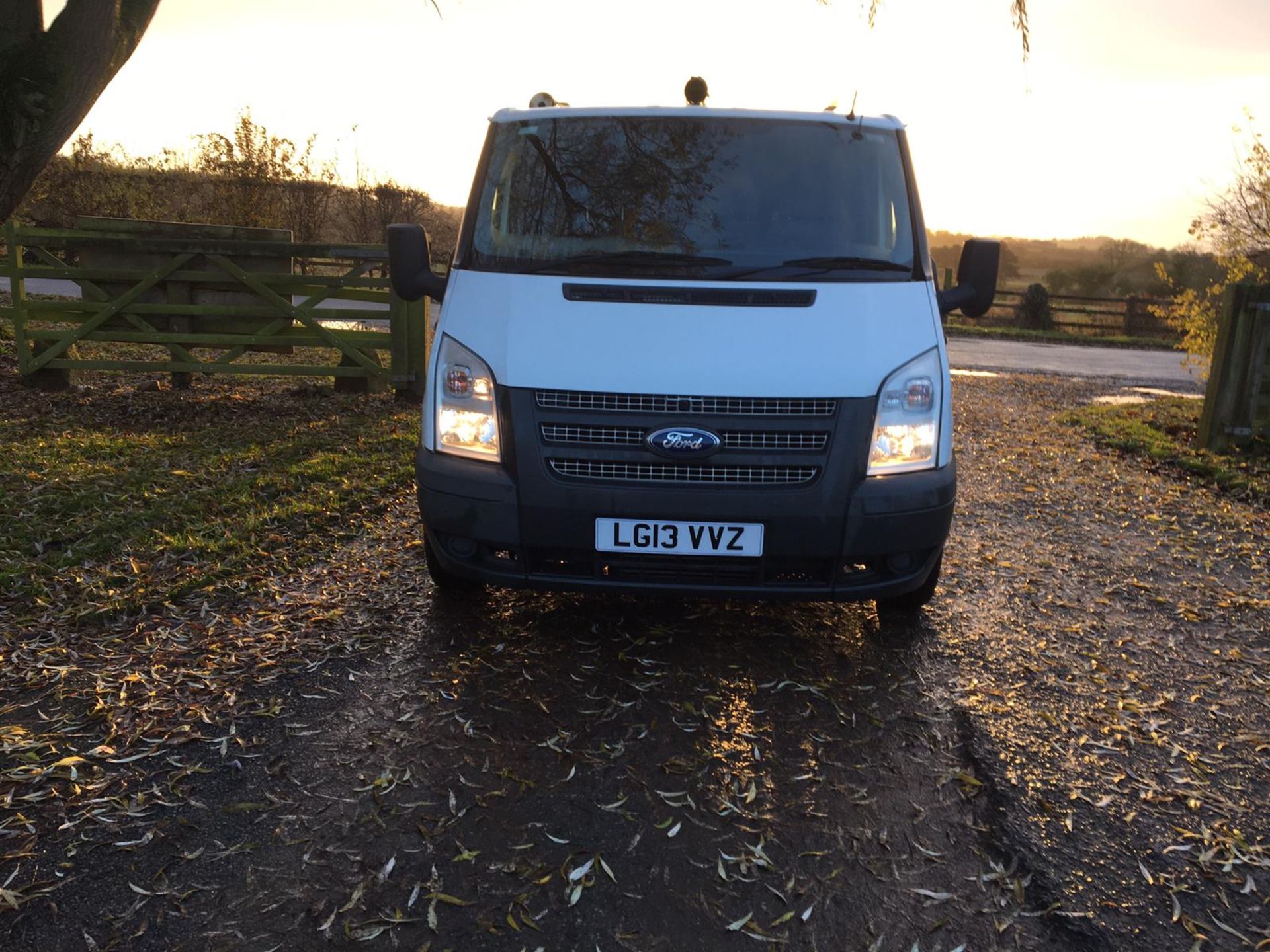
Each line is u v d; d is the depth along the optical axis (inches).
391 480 248.2
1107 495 279.4
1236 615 183.2
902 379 138.6
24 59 336.5
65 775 115.9
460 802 113.2
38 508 211.5
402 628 162.4
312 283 358.0
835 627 168.6
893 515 136.3
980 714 139.0
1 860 100.3
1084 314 1093.1
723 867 102.5
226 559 189.0
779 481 135.0
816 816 112.6
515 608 172.4
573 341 137.8
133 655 148.9
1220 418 345.7
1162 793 120.2
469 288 150.4
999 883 101.5
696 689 143.7
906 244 155.6
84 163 706.8
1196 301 446.3
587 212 156.9
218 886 97.6
